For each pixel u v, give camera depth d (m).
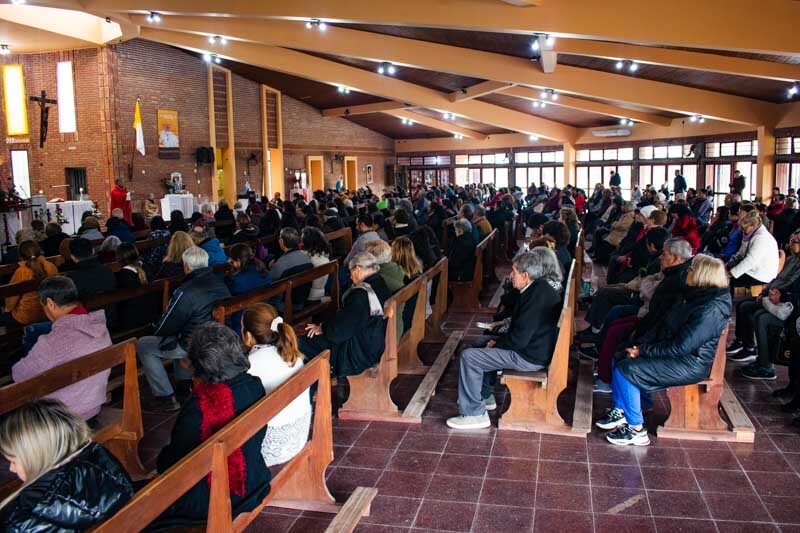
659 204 12.12
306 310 6.83
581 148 26.16
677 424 4.75
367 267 5.15
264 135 23.45
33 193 17.47
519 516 3.72
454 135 31.00
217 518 2.71
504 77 15.01
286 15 10.90
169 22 13.59
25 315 5.91
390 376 5.17
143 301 6.07
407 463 4.40
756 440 4.64
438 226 12.73
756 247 7.04
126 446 4.12
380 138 31.39
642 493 3.95
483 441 4.72
